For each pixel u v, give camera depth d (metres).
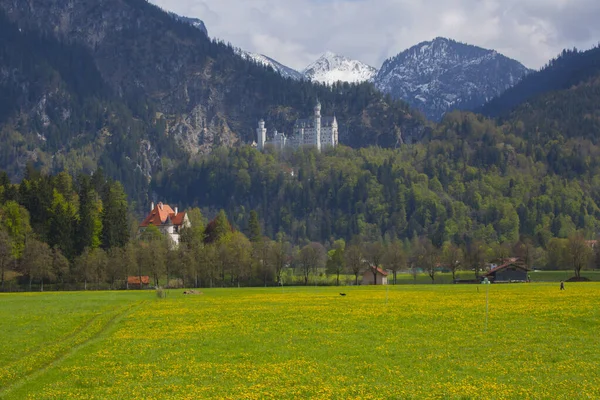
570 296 146.75
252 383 64.94
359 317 113.69
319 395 59.31
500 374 66.62
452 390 60.06
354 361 74.38
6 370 72.44
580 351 77.50
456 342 85.38
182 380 66.50
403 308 127.56
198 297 177.25
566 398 57.00
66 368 72.94
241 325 105.44
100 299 170.12
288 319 112.88
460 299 147.62
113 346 86.75
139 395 60.66
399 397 58.38
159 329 102.62
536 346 81.25
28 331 101.50
